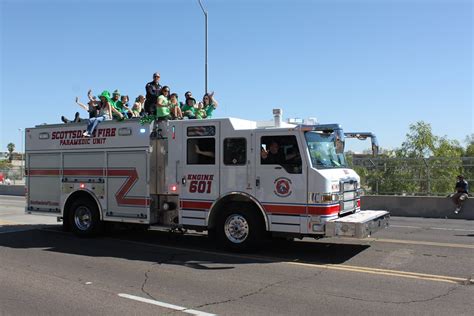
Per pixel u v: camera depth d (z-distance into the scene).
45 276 7.50
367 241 10.88
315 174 8.55
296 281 7.10
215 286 6.82
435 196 19.08
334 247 10.01
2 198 31.27
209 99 13.64
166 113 10.47
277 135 8.90
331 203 8.60
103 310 5.70
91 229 11.36
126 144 10.76
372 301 6.03
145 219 10.47
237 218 9.31
